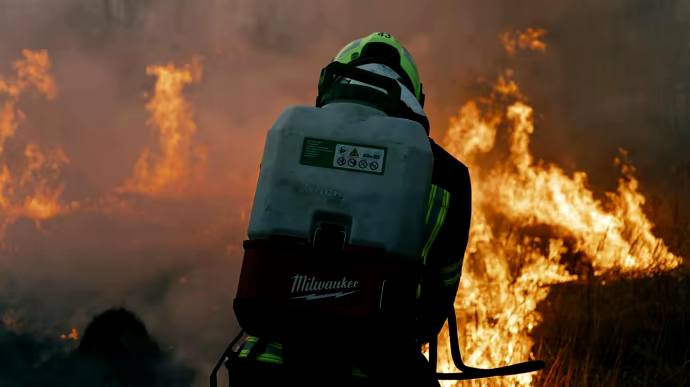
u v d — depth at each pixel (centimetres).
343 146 192
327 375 187
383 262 186
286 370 190
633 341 538
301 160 193
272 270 189
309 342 188
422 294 212
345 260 186
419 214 190
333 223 189
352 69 209
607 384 466
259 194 194
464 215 217
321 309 186
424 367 197
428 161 192
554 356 507
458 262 216
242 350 209
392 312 185
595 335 518
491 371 217
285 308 187
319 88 215
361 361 186
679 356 516
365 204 188
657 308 576
